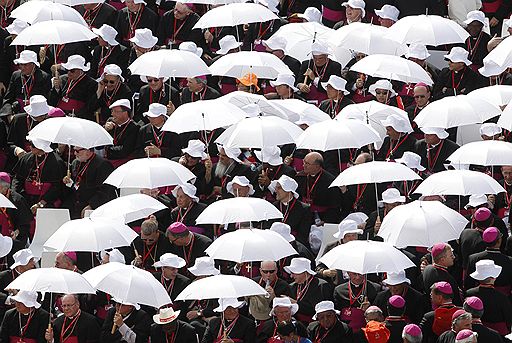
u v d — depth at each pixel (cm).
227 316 6881
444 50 9500
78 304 6956
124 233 7300
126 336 6906
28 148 8738
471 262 7100
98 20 9838
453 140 8669
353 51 9300
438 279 6919
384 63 8681
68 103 9081
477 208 7438
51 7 9425
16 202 8031
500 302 6856
